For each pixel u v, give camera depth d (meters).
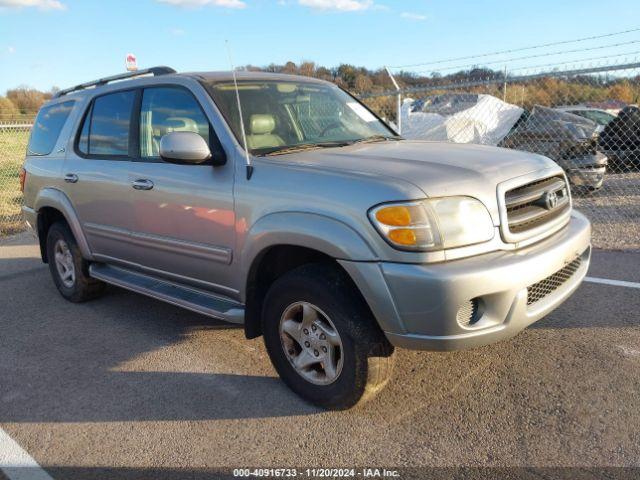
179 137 3.38
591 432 2.85
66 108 5.20
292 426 3.07
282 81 4.22
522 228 3.00
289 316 3.24
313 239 2.89
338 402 3.08
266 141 3.59
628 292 4.71
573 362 3.56
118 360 4.04
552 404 3.12
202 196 3.53
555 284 3.16
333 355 3.07
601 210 8.14
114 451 2.95
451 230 2.71
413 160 3.12
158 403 3.40
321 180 2.96
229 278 3.52
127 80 4.50
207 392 3.49
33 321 4.96
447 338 2.68
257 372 3.72
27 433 3.16
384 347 2.94
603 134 10.88
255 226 3.19
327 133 3.97
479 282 2.64
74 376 3.83
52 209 5.32
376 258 2.71
